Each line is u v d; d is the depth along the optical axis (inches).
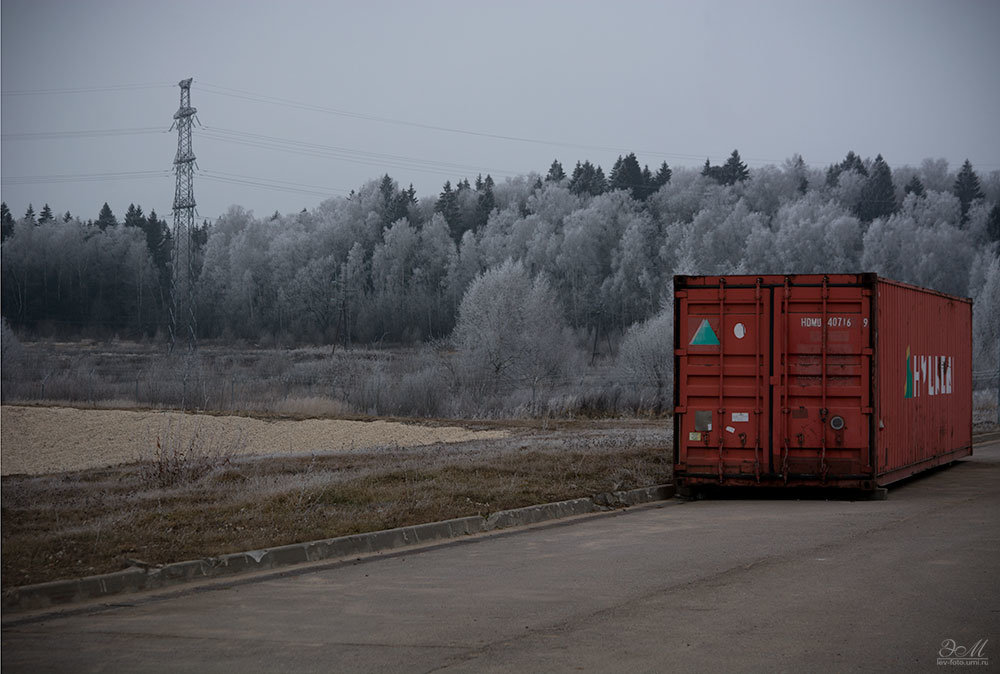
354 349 3698.3
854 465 648.4
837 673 264.2
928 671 265.7
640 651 289.0
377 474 677.9
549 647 296.2
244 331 4500.5
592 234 4500.5
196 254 5433.1
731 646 291.9
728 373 668.1
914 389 759.7
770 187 5620.1
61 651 305.1
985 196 5949.8
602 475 713.0
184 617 349.1
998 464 936.3
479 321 2132.1
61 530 478.6
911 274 4308.6
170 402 1827.0
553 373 2122.3
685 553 458.3
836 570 406.3
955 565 414.6
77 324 4473.4
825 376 652.1
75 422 1424.7
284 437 1242.6
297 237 4995.1
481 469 716.0
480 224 5910.4
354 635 317.1
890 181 5610.2
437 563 450.3
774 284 661.9
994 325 2704.2
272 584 407.2
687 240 4367.6
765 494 708.7
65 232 4667.8
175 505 561.9
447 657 288.0
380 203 5885.8
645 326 2065.7
